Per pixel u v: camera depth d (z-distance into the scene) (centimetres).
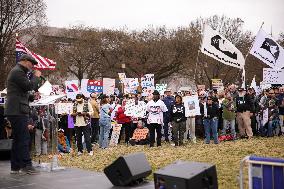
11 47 4034
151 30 4978
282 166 511
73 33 5084
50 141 1183
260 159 530
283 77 1948
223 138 1658
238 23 4975
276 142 1502
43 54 4378
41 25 4225
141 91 2181
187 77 5006
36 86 782
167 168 543
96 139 1722
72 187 670
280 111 1759
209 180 525
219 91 1800
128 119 1709
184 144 1575
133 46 4800
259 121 1770
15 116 766
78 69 5053
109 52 4953
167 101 1705
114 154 1337
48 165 858
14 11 4006
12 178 740
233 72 4694
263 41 1853
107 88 2156
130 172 670
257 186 534
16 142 782
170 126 1731
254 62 4816
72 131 1708
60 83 4809
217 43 1791
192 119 1619
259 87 2280
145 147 1537
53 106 1002
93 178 742
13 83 759
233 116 1642
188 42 4700
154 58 4772
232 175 887
